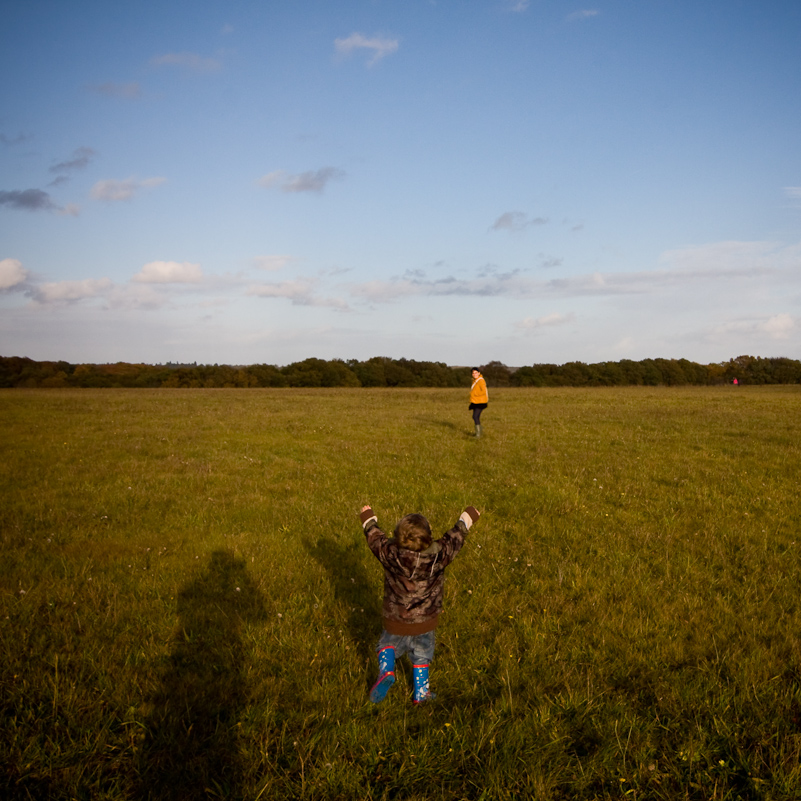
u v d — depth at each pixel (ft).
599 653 14.02
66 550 21.61
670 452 45.68
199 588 18.15
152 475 35.96
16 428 58.44
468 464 40.81
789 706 11.92
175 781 9.82
